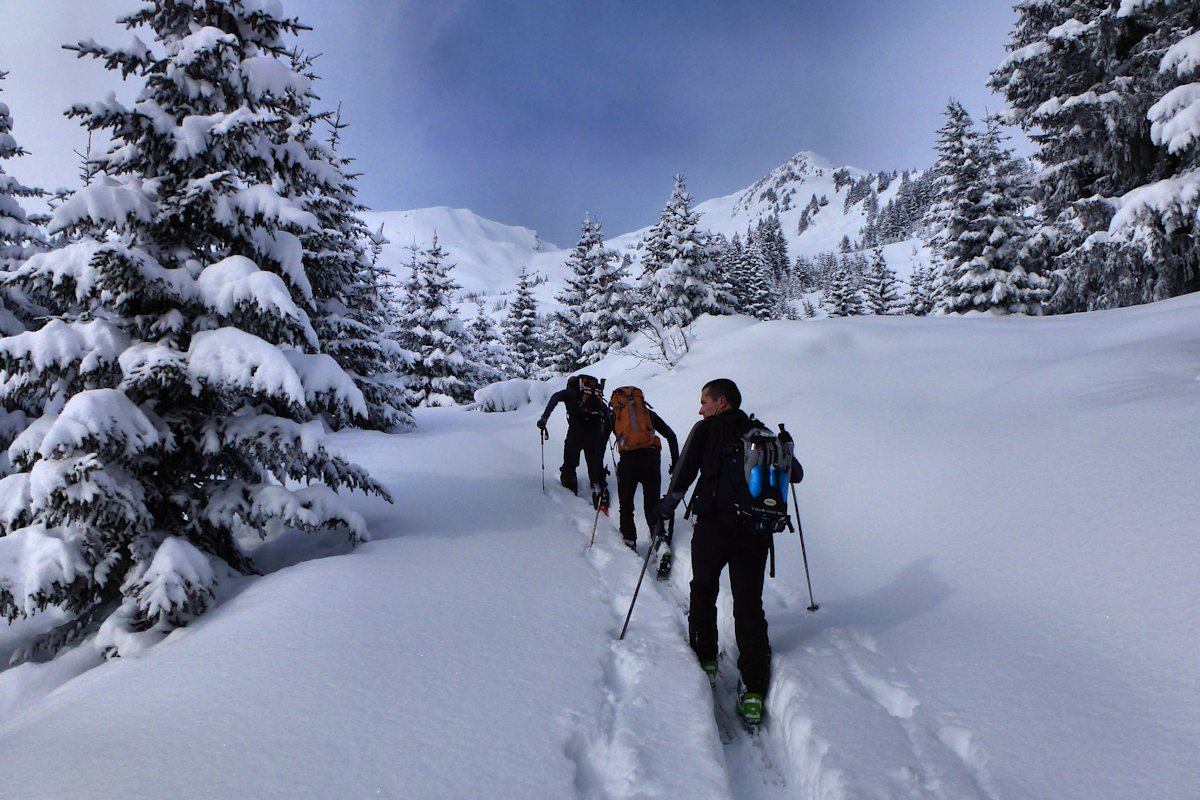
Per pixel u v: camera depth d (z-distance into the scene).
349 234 13.47
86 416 3.76
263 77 5.05
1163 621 2.75
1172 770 2.03
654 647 3.48
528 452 9.59
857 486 5.69
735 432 3.48
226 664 3.06
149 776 2.22
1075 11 16.62
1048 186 18.19
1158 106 10.51
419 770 2.31
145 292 4.34
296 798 2.12
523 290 37.34
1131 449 4.39
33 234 8.80
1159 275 14.02
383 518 5.78
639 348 18.22
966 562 3.92
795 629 3.71
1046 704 2.51
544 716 2.74
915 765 2.32
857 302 51.94
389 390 13.12
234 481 4.65
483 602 3.93
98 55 4.49
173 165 4.83
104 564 4.07
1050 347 8.88
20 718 3.08
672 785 2.38
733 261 44.25
